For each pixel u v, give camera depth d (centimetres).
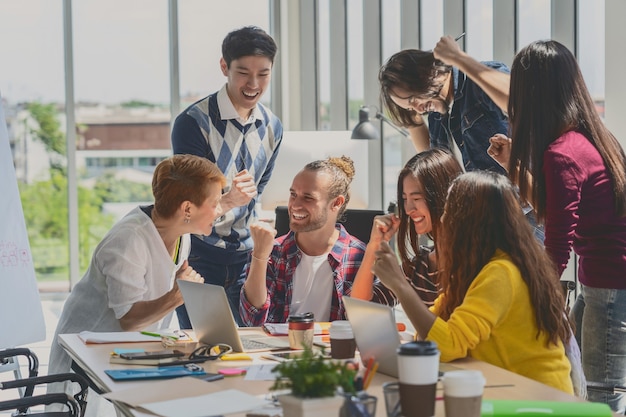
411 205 353
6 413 481
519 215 282
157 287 374
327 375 202
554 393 237
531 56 331
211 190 369
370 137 617
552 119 328
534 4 487
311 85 835
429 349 210
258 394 245
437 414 217
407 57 400
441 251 317
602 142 329
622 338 335
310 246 384
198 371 271
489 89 370
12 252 455
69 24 827
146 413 224
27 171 834
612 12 421
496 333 275
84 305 372
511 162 338
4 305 444
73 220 839
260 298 372
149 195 853
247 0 852
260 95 468
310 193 375
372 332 267
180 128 469
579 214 328
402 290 279
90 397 377
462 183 286
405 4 644
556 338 275
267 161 491
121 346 320
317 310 381
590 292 338
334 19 779
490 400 216
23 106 828
